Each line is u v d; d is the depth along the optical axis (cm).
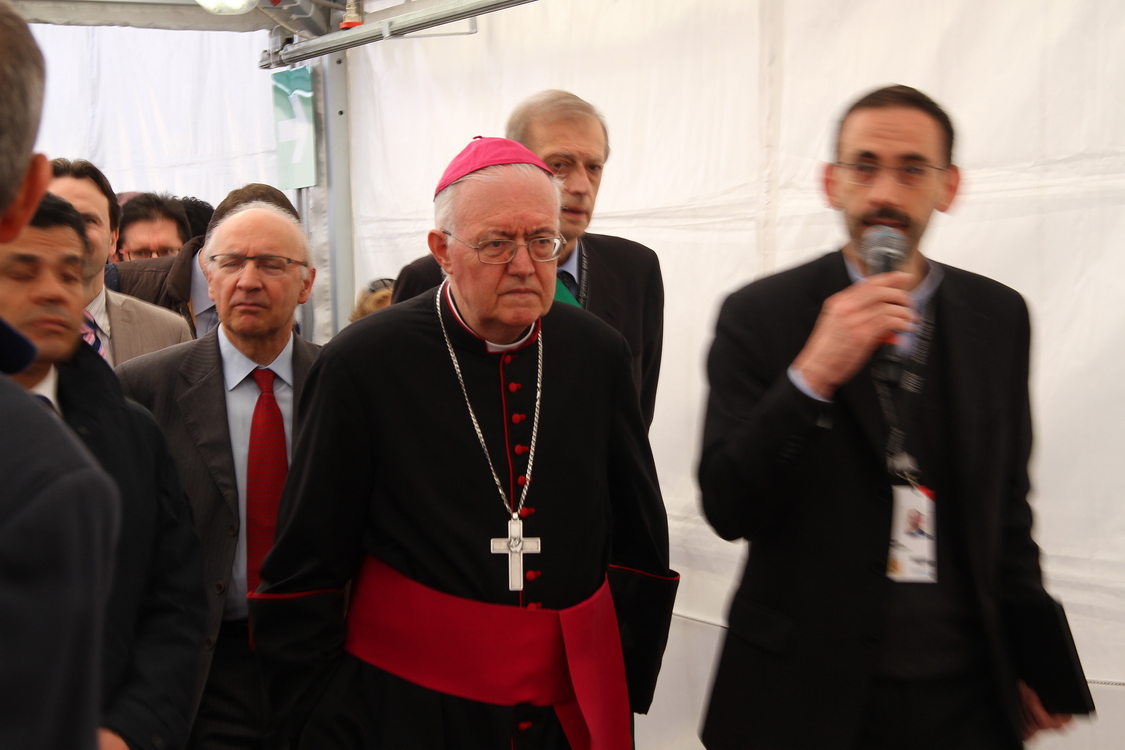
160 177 544
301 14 434
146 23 458
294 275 241
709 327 326
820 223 294
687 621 333
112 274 400
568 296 238
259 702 227
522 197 173
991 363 171
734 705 170
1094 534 243
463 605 177
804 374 155
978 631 163
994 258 257
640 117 342
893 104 164
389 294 330
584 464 191
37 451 63
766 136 306
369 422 184
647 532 203
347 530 186
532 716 176
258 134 500
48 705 58
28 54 73
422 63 421
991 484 164
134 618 156
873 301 150
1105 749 243
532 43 377
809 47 294
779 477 157
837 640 159
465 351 191
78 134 568
